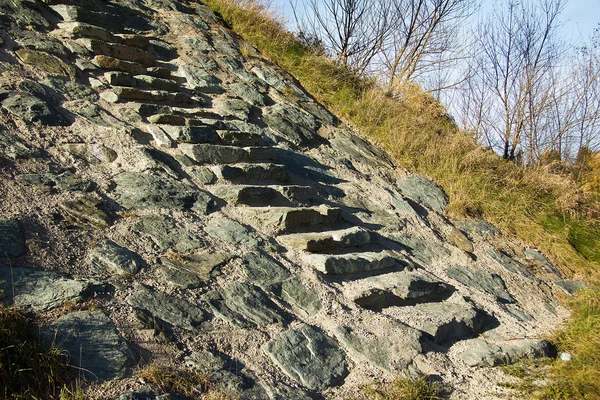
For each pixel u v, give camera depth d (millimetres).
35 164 4875
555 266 7754
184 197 5344
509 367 4855
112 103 6297
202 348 3820
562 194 9047
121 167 5422
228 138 6547
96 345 3424
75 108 5906
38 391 3057
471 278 6523
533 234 8141
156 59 7742
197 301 4211
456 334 5273
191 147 5961
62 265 3984
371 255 5770
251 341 4070
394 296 5406
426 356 4656
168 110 6617
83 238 4328
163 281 4254
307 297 4801
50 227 4262
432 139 9406
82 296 3734
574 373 4770
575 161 11469
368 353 4395
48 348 3244
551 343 5520
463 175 8680
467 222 7867
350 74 10586
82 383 3168
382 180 7926
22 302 3514
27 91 5660
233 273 4676
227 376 3635
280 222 5543
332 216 6168
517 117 11719
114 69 6816
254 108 7875
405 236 6809
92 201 4758
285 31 10938
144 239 4621
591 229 8664
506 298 6438
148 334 3695
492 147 12195
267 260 5012
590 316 6074
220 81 8047
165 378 3383
